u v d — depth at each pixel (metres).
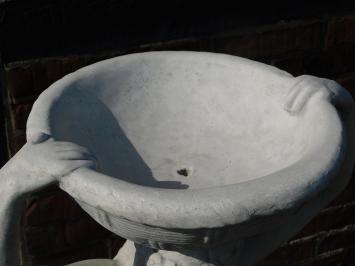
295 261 2.39
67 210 1.90
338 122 1.10
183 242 0.97
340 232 2.40
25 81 1.67
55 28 1.64
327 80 1.26
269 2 1.85
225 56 1.38
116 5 1.68
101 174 0.94
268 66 1.33
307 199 0.92
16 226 1.09
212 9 1.79
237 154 1.30
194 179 1.29
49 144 1.01
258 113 1.30
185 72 1.37
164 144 1.34
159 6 1.73
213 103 1.36
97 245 2.02
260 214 0.88
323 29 1.97
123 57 1.35
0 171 1.04
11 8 1.57
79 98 1.24
